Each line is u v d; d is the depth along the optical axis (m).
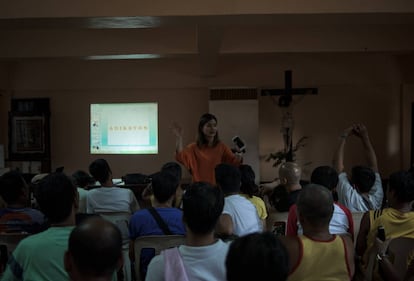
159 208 2.40
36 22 4.69
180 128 3.66
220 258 1.58
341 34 7.36
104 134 9.59
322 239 1.69
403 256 2.05
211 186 1.69
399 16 4.58
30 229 2.53
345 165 9.37
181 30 7.33
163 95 9.54
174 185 2.48
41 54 7.43
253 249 1.01
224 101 9.02
